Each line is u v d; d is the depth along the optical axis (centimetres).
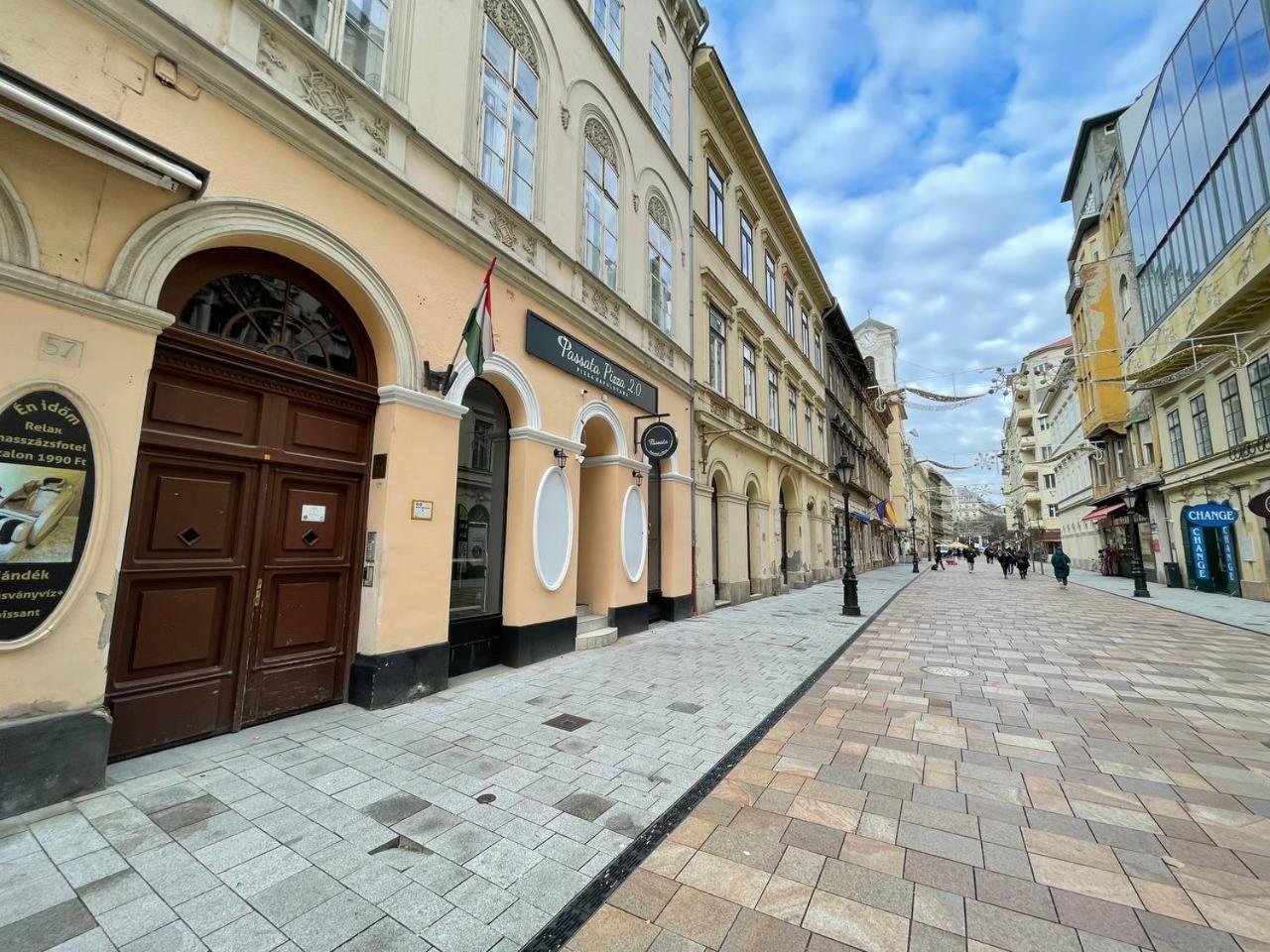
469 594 681
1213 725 507
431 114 591
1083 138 2636
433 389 577
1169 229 1695
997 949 226
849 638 965
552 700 557
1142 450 2252
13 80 279
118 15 347
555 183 805
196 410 416
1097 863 289
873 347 5259
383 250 531
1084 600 1695
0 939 214
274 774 371
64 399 317
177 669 403
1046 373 1684
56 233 318
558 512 775
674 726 490
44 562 307
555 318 797
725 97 1466
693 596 1205
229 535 437
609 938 229
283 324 479
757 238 1809
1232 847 305
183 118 381
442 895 253
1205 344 1548
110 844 282
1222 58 1379
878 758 428
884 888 267
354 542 530
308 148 462
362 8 538
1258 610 1348
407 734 451
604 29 997
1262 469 1485
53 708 312
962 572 3709
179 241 375
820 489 2481
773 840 309
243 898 246
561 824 319
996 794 367
